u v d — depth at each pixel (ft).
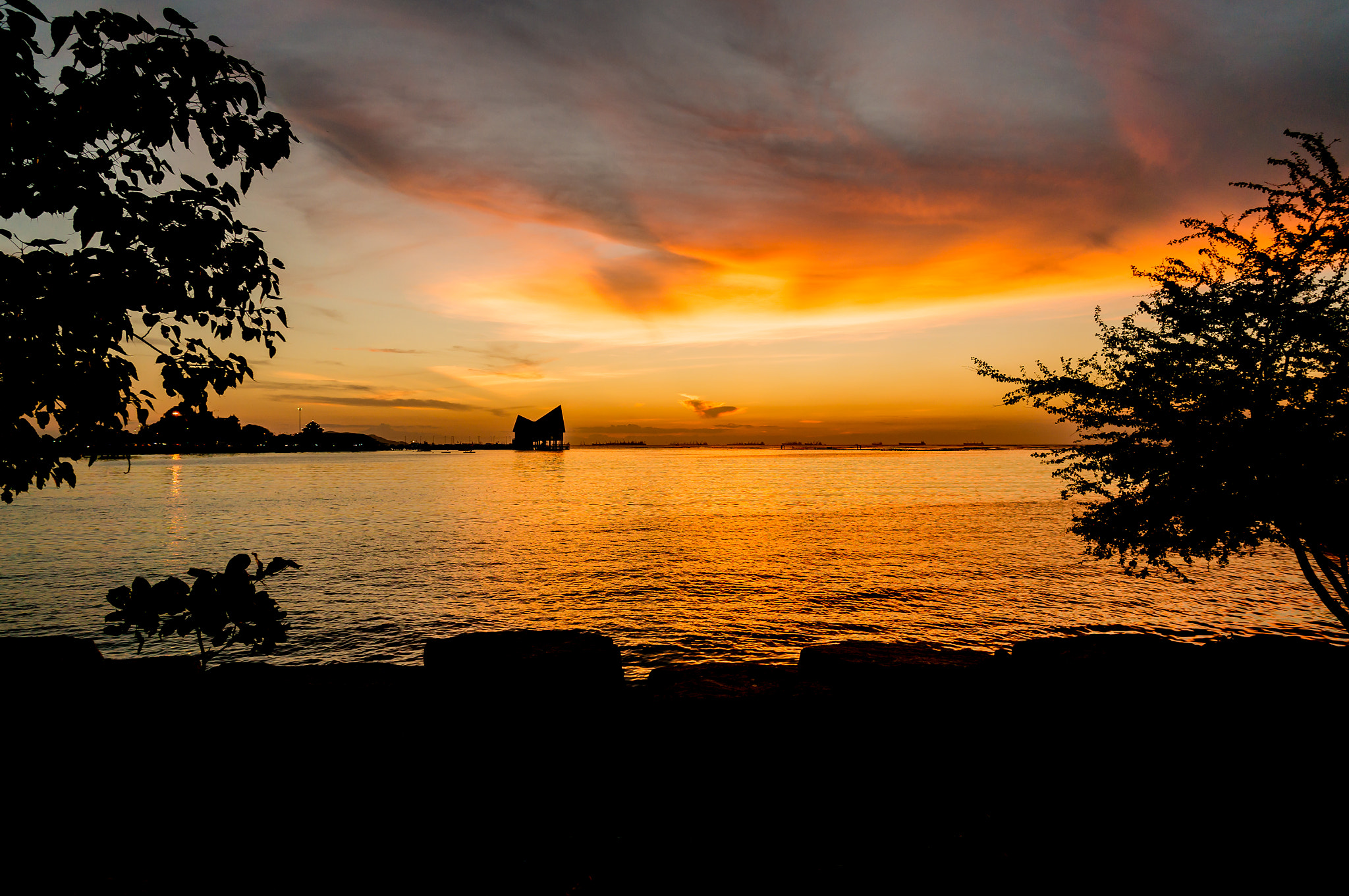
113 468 442.09
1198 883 10.82
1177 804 13.17
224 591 11.49
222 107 11.73
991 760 14.97
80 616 56.70
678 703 14.38
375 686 14.42
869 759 14.69
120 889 10.21
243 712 13.48
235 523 134.00
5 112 10.04
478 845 11.78
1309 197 19.12
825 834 12.23
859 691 15.85
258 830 12.06
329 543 104.88
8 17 9.65
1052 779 14.11
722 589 69.21
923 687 15.85
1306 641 17.51
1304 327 18.49
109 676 14.17
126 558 89.30
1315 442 18.22
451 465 571.28
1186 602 61.05
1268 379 19.95
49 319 10.68
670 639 50.37
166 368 12.84
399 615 57.77
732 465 568.41
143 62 10.96
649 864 11.29
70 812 12.09
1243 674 15.65
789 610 60.03
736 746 14.17
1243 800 13.12
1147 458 21.12
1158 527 21.68
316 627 53.62
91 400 11.41
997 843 11.91
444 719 14.35
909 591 68.23
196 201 11.86
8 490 11.65
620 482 311.47
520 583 72.54
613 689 15.47
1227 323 20.33
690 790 13.88
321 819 12.46
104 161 11.68
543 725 14.58
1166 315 21.33
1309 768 13.70
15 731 12.08
